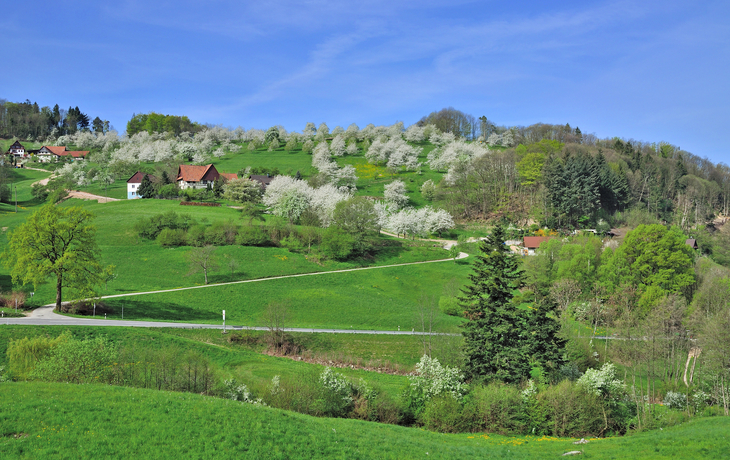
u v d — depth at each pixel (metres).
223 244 108.75
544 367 51.66
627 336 65.75
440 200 173.62
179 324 64.88
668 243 90.38
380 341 66.56
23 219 124.00
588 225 145.38
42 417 25.61
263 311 77.25
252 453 24.89
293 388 39.94
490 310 54.84
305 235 114.50
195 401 30.58
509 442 36.16
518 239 135.38
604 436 39.94
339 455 26.56
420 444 31.03
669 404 50.78
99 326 55.28
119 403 28.62
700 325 66.75
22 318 58.44
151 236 108.81
